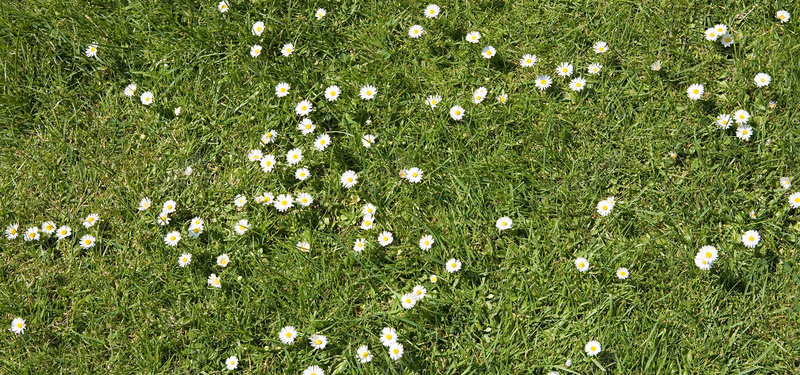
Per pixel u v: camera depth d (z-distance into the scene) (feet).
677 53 5.69
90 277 5.52
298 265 5.43
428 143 5.62
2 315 5.48
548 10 5.87
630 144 5.51
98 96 6.01
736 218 5.29
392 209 5.52
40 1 6.16
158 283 5.47
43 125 5.95
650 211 5.37
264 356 5.28
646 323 5.13
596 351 5.07
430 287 5.33
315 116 5.79
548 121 5.58
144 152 5.82
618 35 5.78
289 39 5.97
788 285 5.14
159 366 5.30
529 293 5.24
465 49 5.85
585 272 5.27
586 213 5.41
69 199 5.76
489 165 5.53
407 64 5.87
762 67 5.56
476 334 5.23
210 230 5.57
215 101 5.87
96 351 5.37
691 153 5.47
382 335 5.19
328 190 5.57
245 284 5.40
